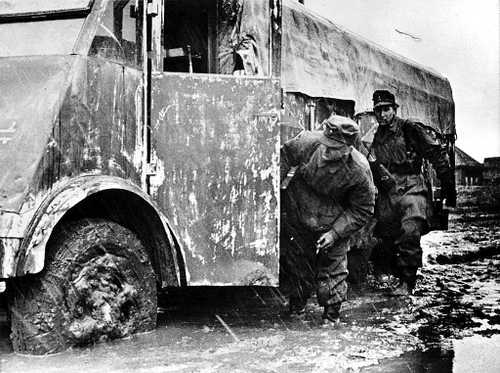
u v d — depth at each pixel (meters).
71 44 4.26
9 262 3.71
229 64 5.54
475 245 11.74
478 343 4.66
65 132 4.03
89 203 4.37
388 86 8.37
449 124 10.29
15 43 4.37
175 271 4.55
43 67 4.16
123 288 4.32
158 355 4.06
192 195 4.64
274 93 4.77
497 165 17.39
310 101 6.61
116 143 4.36
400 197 6.81
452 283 7.54
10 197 3.79
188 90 4.65
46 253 3.91
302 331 4.90
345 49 7.44
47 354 3.93
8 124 4.01
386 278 7.55
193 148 4.65
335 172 4.86
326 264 5.13
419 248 6.68
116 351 4.09
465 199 17.69
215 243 4.67
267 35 5.55
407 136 6.89
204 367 3.87
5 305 4.44
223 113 4.70
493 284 7.52
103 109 4.27
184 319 5.18
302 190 5.09
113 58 4.39
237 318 5.28
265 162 4.74
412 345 4.57
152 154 4.58
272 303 5.89
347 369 3.94
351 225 4.99
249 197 4.72
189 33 5.68
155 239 4.52
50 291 3.92
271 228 4.74
